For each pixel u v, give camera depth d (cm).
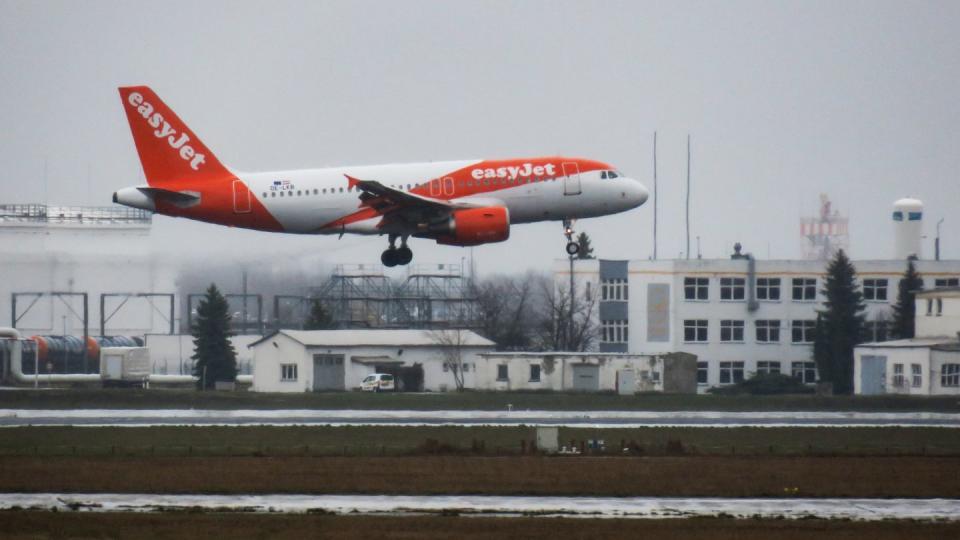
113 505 16225
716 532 14362
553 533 14238
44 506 16175
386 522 14838
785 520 15225
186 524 14650
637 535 14175
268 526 14538
